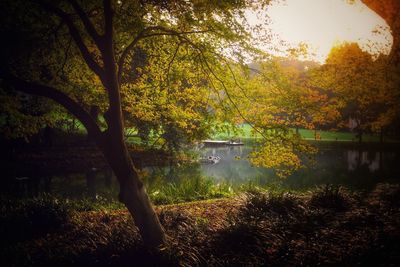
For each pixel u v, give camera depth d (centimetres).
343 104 1035
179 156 2567
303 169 2405
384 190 1170
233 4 727
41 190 1838
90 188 1902
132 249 673
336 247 647
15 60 834
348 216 866
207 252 672
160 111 985
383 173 2016
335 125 4622
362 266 558
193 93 956
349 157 2958
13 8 747
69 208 1138
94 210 1259
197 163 2608
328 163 2655
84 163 2570
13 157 2470
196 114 955
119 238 744
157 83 973
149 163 2556
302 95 834
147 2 805
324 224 819
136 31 845
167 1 786
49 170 2342
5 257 744
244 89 879
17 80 637
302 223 814
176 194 1509
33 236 909
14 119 984
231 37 782
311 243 679
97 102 1042
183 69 952
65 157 2631
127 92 996
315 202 1036
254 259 630
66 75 981
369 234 693
